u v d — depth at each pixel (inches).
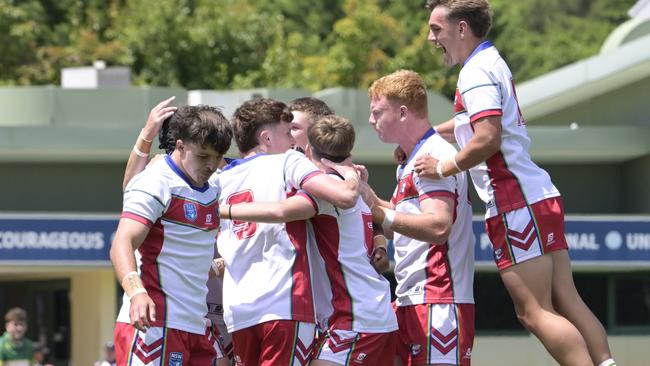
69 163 2541.8
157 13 4670.3
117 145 2373.3
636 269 2642.7
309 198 797.9
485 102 815.1
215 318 922.1
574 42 6048.2
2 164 2529.5
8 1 4690.0
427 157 832.3
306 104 917.8
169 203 765.3
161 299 766.5
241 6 4977.9
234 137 858.8
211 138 760.3
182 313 772.6
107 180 2551.7
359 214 830.5
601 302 2669.8
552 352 831.7
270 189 824.3
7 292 3006.9
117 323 792.3
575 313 841.5
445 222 829.8
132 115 2415.1
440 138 866.1
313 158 837.2
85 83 2780.5
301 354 807.7
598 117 2566.4
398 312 887.1
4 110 2402.8
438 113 2492.6
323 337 820.0
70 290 2736.2
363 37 4768.7
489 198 849.5
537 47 6018.7
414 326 869.2
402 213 836.6
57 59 4645.7
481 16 840.3
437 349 860.0
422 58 4756.4
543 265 835.4
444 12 845.2
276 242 815.7
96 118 2417.6
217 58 4704.7
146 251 769.6
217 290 924.0
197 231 776.3
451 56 852.0
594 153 2534.5
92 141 2368.4
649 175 2564.0
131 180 773.3
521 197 834.8
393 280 2391.7
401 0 5482.3
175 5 4817.9
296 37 4975.4
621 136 2496.3
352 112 2417.6
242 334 820.6
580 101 2564.0
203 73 4670.3
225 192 839.7
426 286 868.0
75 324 2701.8
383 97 867.4
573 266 2433.6
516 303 845.8
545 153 2508.6
